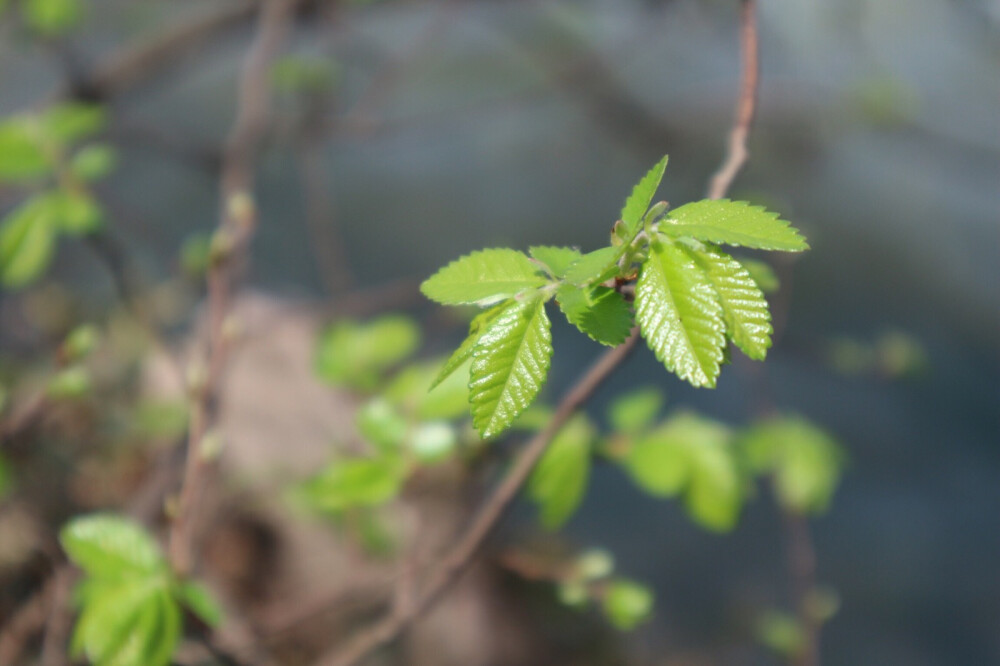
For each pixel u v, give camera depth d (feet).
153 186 11.91
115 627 2.32
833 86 9.86
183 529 2.43
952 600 7.89
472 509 3.29
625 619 2.72
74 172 3.19
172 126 12.72
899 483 9.39
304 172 6.02
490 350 2.06
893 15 13.08
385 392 2.84
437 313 4.97
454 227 13.25
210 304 2.99
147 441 5.21
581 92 8.70
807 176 11.92
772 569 7.79
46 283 7.14
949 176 13.65
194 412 2.49
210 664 2.93
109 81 6.06
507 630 5.21
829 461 3.66
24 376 5.94
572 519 8.05
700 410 9.98
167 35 6.31
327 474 2.47
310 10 6.61
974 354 11.82
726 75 12.98
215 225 11.60
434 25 7.07
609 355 2.32
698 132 10.71
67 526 2.36
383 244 12.75
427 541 3.34
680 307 2.04
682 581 7.51
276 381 5.46
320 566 4.68
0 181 3.45
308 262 11.96
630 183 13.96
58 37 5.50
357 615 4.46
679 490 2.77
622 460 2.81
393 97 13.65
